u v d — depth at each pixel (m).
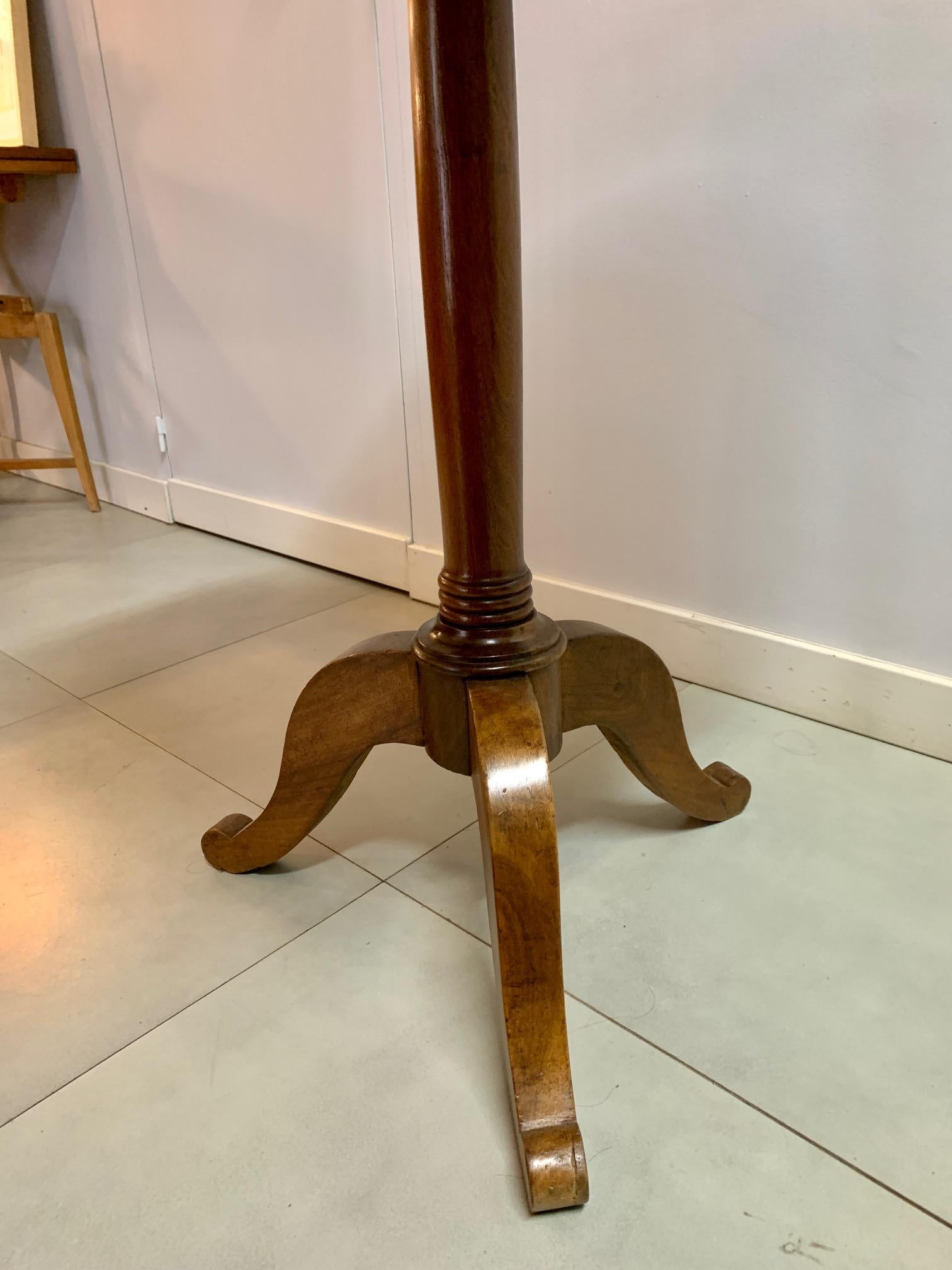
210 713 1.17
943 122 0.83
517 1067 0.57
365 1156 0.58
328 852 0.89
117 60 1.68
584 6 1.01
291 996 0.71
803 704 1.09
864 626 1.03
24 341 2.30
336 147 1.36
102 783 1.02
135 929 0.79
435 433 0.64
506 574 0.66
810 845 0.86
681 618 1.17
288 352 1.60
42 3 1.80
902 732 1.02
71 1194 0.56
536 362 1.20
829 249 0.93
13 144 1.87
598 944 0.75
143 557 1.80
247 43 1.42
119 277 1.90
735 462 1.07
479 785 0.63
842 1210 0.53
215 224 1.63
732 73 0.93
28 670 1.31
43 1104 0.62
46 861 0.88
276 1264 0.52
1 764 1.06
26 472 2.49
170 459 1.98
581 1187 0.53
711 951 0.74
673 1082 0.62
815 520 1.03
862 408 0.96
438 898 0.82
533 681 0.67
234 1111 0.61
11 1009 0.70
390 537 1.54
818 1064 0.63
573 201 1.09
